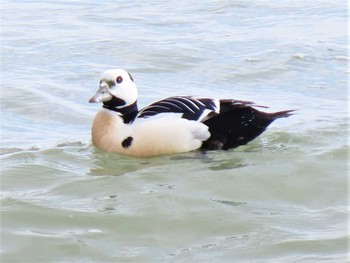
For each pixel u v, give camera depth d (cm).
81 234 1249
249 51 2275
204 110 1552
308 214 1308
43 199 1359
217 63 2188
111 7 2811
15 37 2456
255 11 2708
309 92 1964
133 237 1244
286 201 1356
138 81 2069
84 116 1825
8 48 2348
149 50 2294
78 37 2439
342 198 1363
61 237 1241
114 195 1374
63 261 1180
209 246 1214
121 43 2362
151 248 1212
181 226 1273
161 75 2119
